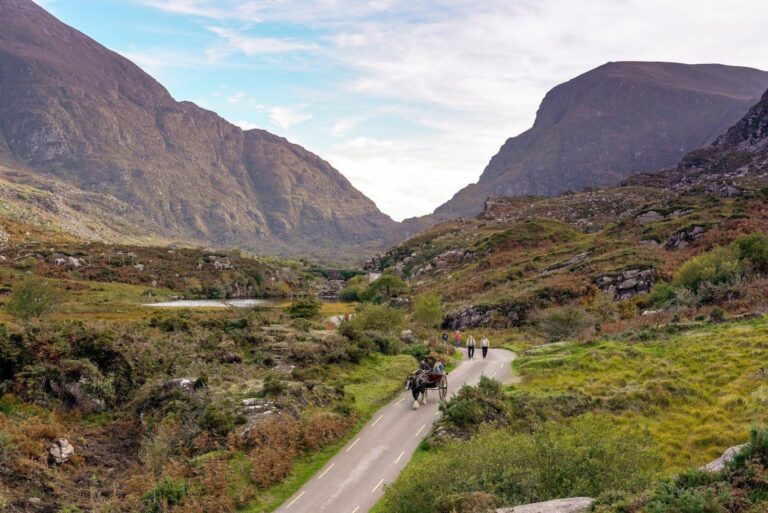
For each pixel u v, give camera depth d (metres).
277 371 34.66
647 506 11.22
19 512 19.66
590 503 12.64
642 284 66.50
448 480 15.70
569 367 34.78
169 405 28.03
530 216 190.62
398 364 38.12
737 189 136.12
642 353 35.50
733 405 26.12
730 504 10.69
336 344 39.38
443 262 139.50
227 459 22.17
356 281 175.12
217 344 39.78
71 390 29.61
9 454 22.73
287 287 171.00
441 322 70.62
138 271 137.88
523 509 12.84
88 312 76.31
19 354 30.66
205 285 140.12
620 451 16.28
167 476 20.52
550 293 69.31
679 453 22.75
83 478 22.84
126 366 33.03
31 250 133.12
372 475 21.91
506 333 60.78
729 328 38.06
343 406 28.03
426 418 27.81
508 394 29.47
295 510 19.56
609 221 164.12
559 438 16.83
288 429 24.34
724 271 52.97
